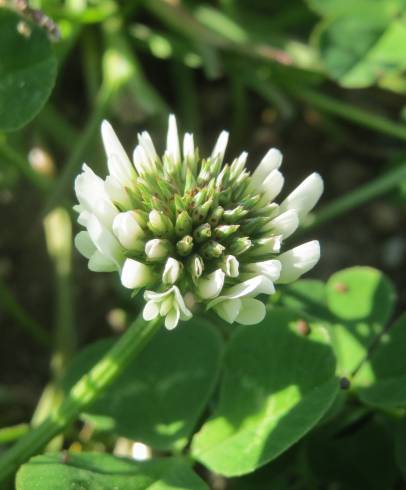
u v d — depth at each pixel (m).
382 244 0.14
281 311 0.10
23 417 0.13
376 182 0.13
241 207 0.09
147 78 0.16
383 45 0.13
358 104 0.15
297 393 0.10
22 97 0.11
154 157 0.09
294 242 0.14
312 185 0.09
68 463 0.09
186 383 0.11
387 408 0.11
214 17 0.15
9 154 0.13
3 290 0.13
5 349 0.13
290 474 0.11
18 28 0.11
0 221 0.14
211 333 0.11
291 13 0.15
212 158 0.09
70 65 0.15
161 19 0.15
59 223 0.14
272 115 0.15
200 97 0.16
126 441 0.12
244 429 0.10
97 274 0.14
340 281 0.11
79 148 0.13
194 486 0.09
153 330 0.09
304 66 0.15
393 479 0.11
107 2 0.15
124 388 0.11
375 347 0.11
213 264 0.09
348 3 0.13
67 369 0.11
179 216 0.09
